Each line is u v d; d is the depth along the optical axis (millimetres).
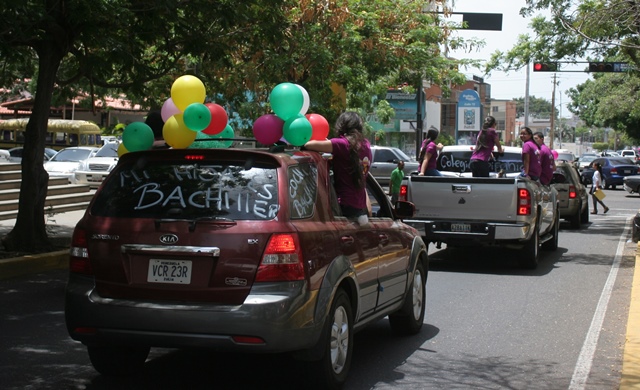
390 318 8102
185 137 6633
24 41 11797
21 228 12609
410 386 6426
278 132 6785
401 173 23797
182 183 5746
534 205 12922
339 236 6086
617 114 53594
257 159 5762
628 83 50750
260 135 6805
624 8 15789
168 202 5660
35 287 10680
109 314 5523
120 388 6188
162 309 5414
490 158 15016
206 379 6449
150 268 5539
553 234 15852
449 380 6648
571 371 7043
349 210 6609
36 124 12602
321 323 5621
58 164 28125
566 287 11594
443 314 9516
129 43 12844
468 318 9305
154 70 13969
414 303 8180
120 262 5582
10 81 16016
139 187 5812
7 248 12516
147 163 5949
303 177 5938
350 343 6223
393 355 7469
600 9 16141
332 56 17797
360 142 6746
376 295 6848
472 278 12367
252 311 5289
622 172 44562
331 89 20391
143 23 12414
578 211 20969
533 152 14203
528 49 22141
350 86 19812
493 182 12633
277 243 5410
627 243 17609
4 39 11039
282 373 6629
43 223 12875
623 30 18484
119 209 5750
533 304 10242
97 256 5668
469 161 14812
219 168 5777
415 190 13039
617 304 10320
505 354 7625
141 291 5531
